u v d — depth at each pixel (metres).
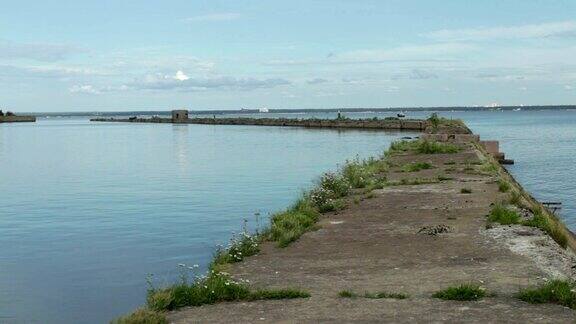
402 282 9.52
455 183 22.06
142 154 62.78
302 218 15.41
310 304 8.52
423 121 108.31
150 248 18.08
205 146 73.88
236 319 7.95
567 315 7.71
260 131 116.31
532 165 48.03
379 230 14.06
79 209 26.70
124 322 7.80
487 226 13.63
